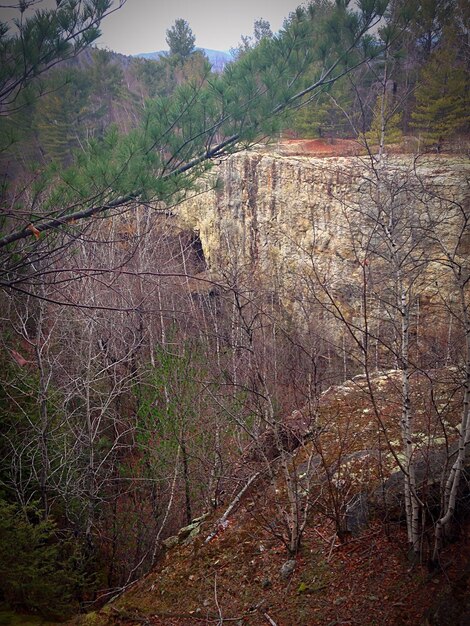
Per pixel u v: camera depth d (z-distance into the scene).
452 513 3.91
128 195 5.21
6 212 4.67
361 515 4.82
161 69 28.73
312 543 4.88
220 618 4.32
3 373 7.84
